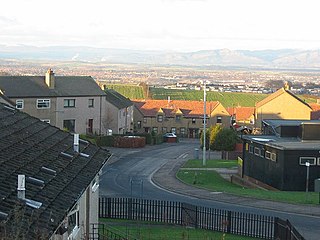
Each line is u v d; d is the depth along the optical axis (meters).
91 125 68.56
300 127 43.03
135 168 48.84
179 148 70.12
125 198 30.95
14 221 10.48
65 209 12.82
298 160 37.97
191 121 93.56
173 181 41.00
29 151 16.27
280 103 78.88
